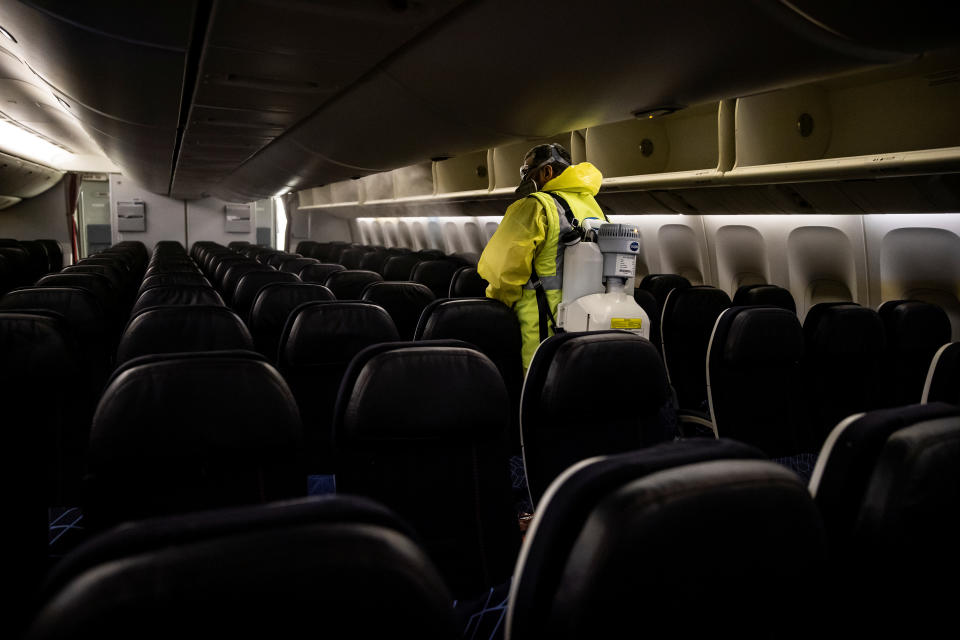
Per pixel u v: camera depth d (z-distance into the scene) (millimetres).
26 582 1921
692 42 2893
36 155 14945
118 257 9828
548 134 5012
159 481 1598
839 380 3719
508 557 2020
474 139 5355
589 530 815
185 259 10234
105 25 3186
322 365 3186
